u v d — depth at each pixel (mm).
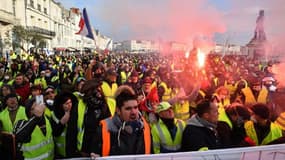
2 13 42406
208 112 3121
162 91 6672
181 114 5145
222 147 3449
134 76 7500
